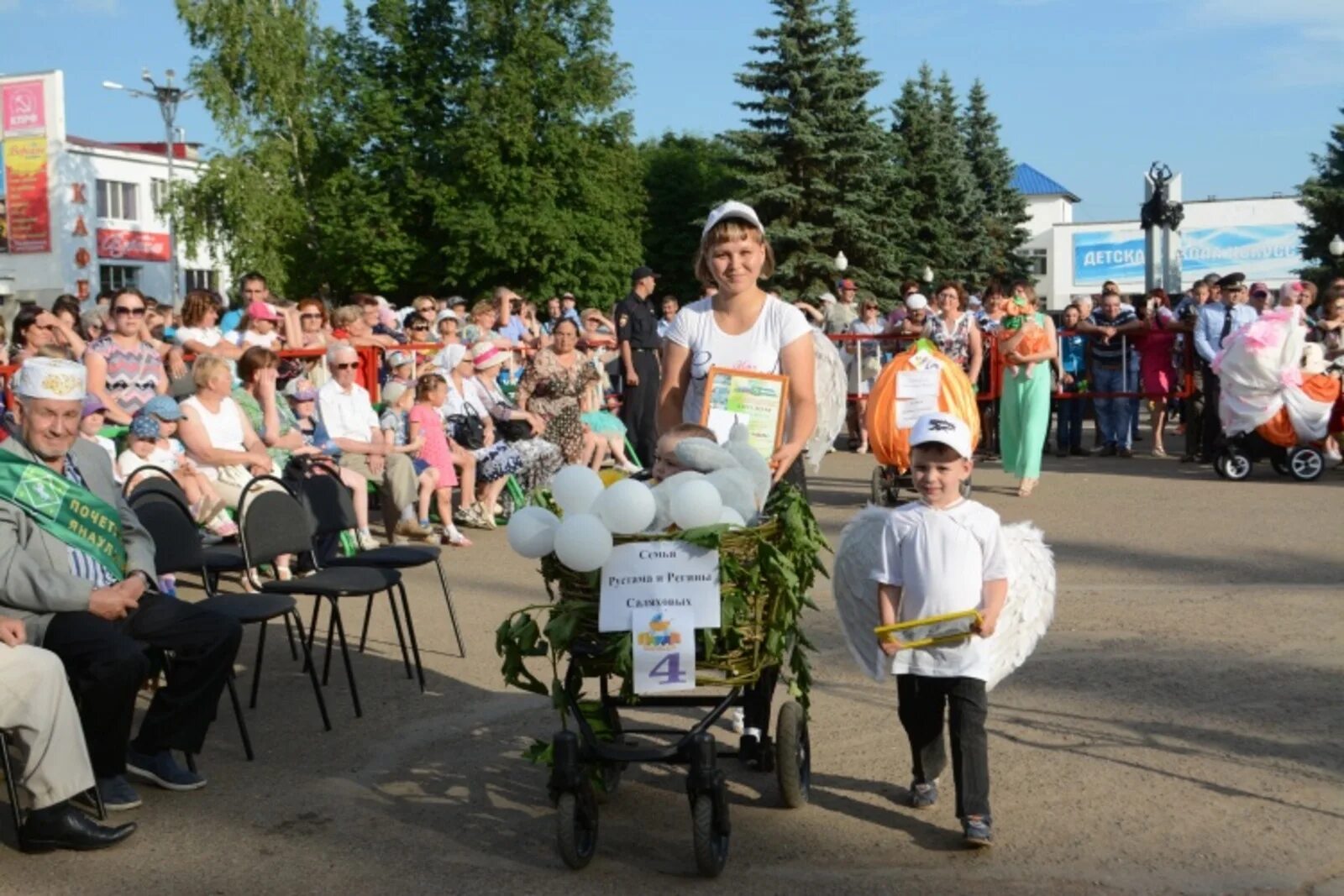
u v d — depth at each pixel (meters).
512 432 12.10
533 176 52.19
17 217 53.84
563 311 20.19
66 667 5.30
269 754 6.02
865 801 5.27
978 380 16.44
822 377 8.16
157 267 57.38
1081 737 5.89
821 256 49.09
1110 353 16.42
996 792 5.29
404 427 11.26
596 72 53.56
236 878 4.66
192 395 10.40
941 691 4.92
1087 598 8.57
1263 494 12.90
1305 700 6.32
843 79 50.34
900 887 4.46
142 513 6.62
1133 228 83.56
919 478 4.92
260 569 9.72
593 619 4.79
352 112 52.38
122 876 4.71
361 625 8.41
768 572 4.77
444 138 52.19
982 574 4.85
